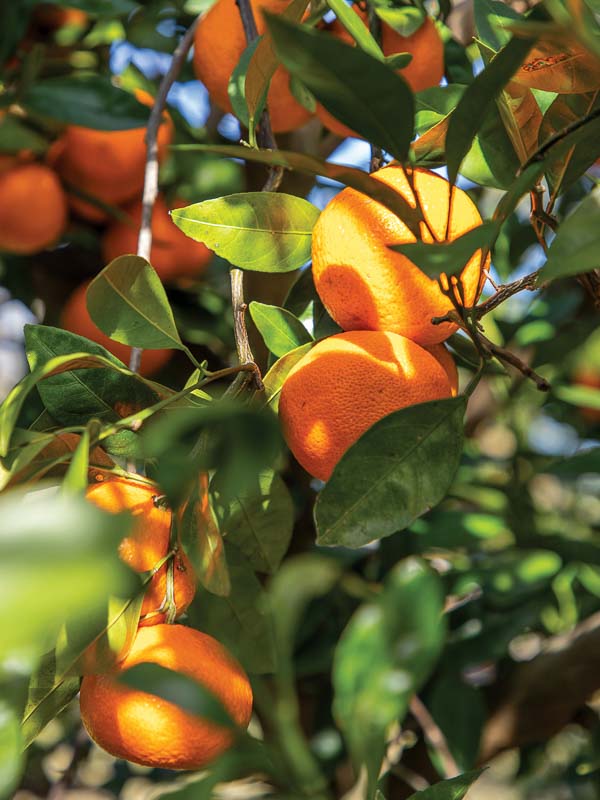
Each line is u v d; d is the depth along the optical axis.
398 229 0.40
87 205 0.70
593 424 0.82
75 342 0.42
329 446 0.39
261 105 0.47
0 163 0.65
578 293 0.78
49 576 0.13
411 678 0.25
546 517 0.79
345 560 0.72
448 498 0.78
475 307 0.40
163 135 0.68
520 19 0.45
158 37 0.76
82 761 0.88
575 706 0.69
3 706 0.30
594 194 0.33
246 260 0.44
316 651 0.70
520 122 0.43
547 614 0.78
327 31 0.57
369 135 0.35
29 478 0.36
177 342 0.41
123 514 0.15
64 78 0.63
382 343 0.40
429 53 0.55
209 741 0.36
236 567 0.45
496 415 0.81
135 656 0.37
